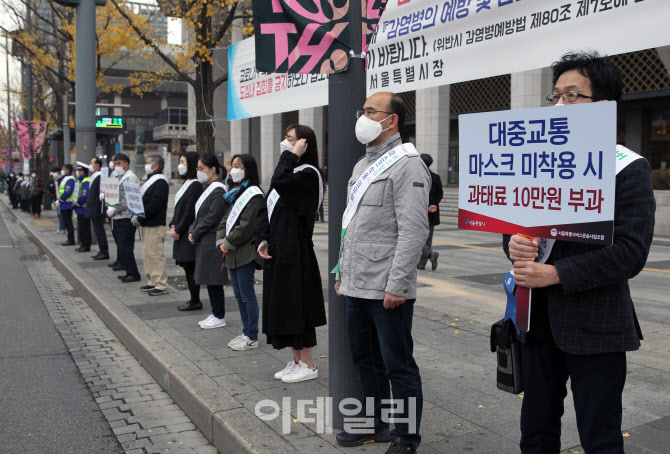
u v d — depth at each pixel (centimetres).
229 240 495
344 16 321
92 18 1148
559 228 204
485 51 390
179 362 472
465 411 364
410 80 452
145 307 682
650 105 2112
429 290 762
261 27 340
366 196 296
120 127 1272
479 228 231
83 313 745
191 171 651
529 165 212
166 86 6756
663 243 1323
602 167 192
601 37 325
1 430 392
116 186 845
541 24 355
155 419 412
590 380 209
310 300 421
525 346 231
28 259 1244
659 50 1162
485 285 812
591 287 201
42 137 2639
